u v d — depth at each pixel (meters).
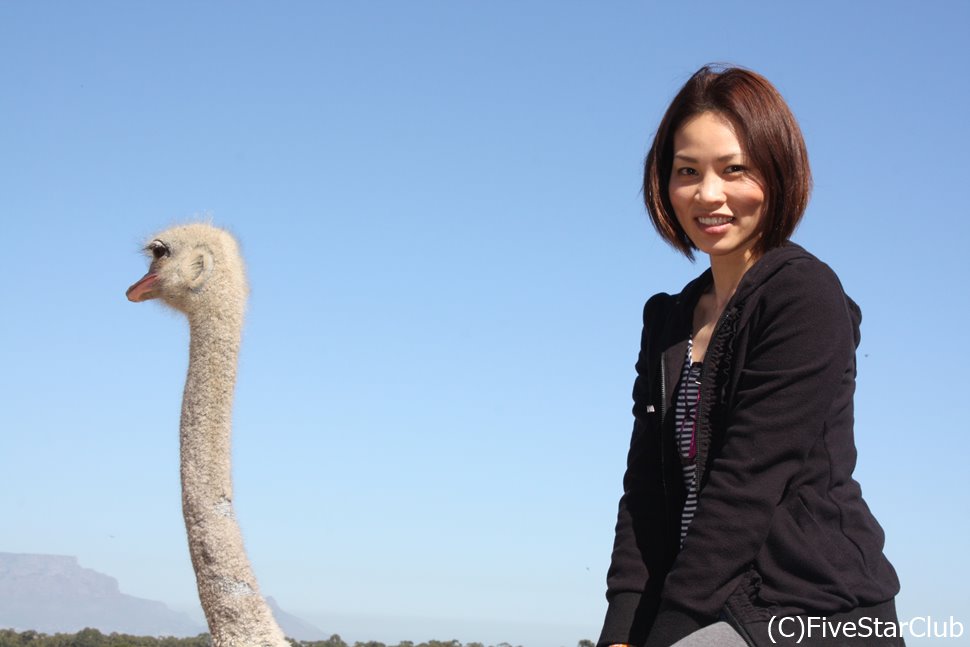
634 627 3.89
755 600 3.40
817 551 3.37
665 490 3.91
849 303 3.71
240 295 5.64
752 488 3.42
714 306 3.94
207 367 5.46
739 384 3.61
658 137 4.02
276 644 4.98
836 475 3.47
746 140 3.73
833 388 3.47
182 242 5.69
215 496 5.20
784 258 3.58
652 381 4.04
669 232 4.09
